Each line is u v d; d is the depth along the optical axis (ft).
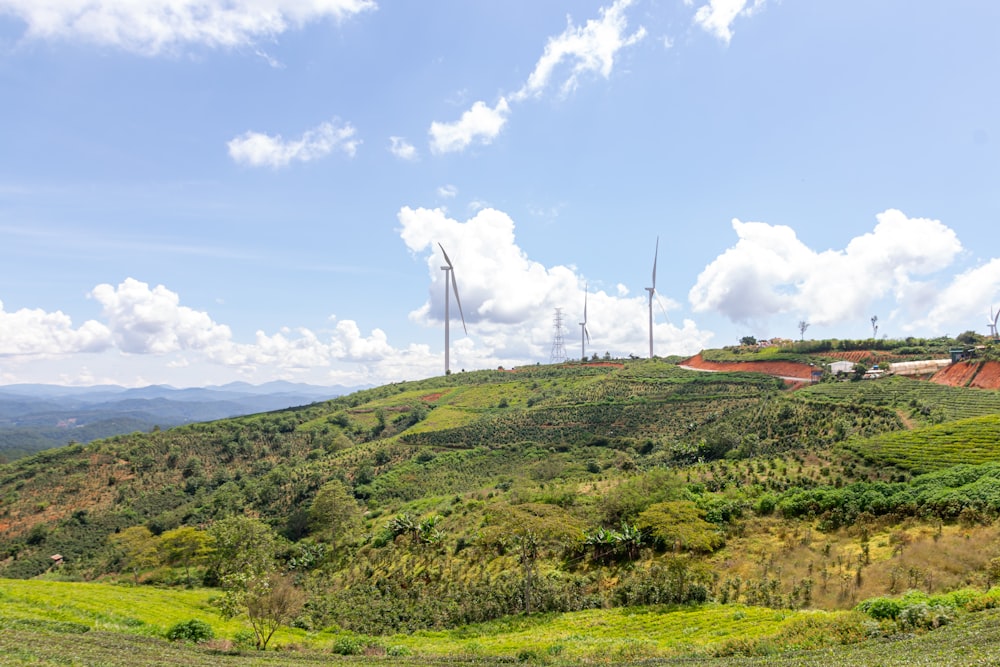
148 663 86.69
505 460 418.51
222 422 601.62
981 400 326.03
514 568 185.78
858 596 123.13
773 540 172.14
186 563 271.28
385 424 612.29
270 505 391.86
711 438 330.13
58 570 332.60
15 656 79.56
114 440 527.40
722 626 119.24
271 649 131.44
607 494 230.89
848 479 209.26
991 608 88.22
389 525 254.47
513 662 106.11
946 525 152.56
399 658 113.09
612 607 152.15
